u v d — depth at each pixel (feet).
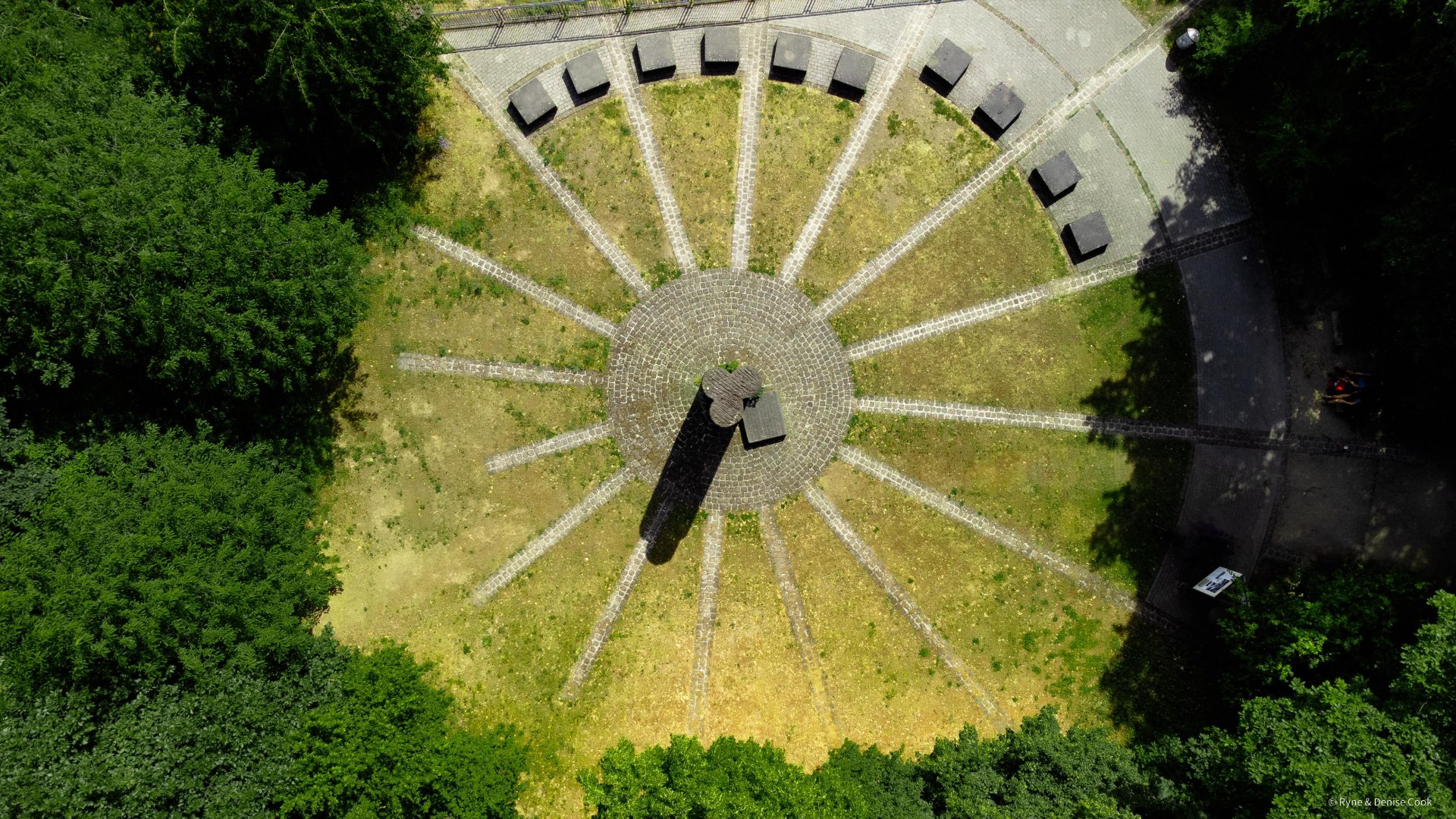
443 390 97.45
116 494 77.61
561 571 96.48
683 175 97.60
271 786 76.89
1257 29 91.61
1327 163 86.33
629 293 97.25
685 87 98.02
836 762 87.04
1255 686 88.79
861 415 96.84
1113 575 96.43
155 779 72.23
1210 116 97.50
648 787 76.23
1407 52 80.69
